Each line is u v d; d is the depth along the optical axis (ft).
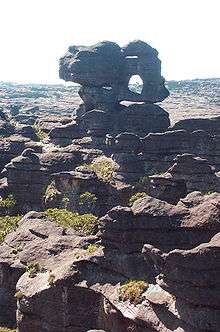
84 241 142.20
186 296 98.53
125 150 235.61
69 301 122.21
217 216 119.14
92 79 298.56
